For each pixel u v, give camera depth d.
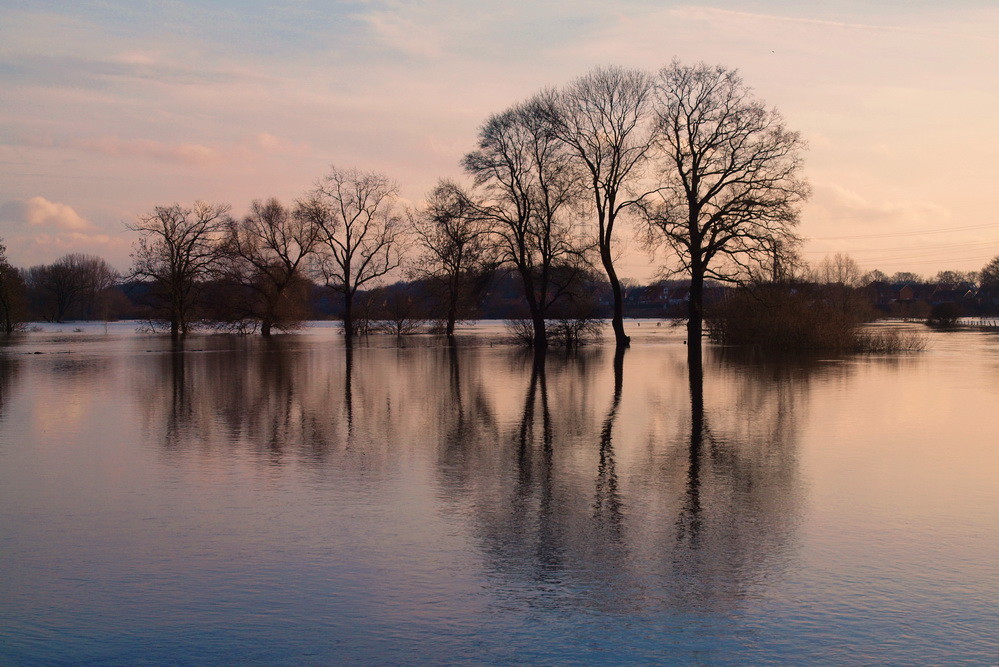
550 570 9.28
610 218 49.28
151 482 13.55
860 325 57.47
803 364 38.66
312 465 14.88
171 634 7.71
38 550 10.05
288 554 9.85
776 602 8.35
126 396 25.77
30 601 8.49
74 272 127.38
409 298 80.56
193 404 23.67
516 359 43.56
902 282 180.00
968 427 18.95
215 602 8.42
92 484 13.42
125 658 7.27
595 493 12.74
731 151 42.84
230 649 7.41
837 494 12.66
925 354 45.88
